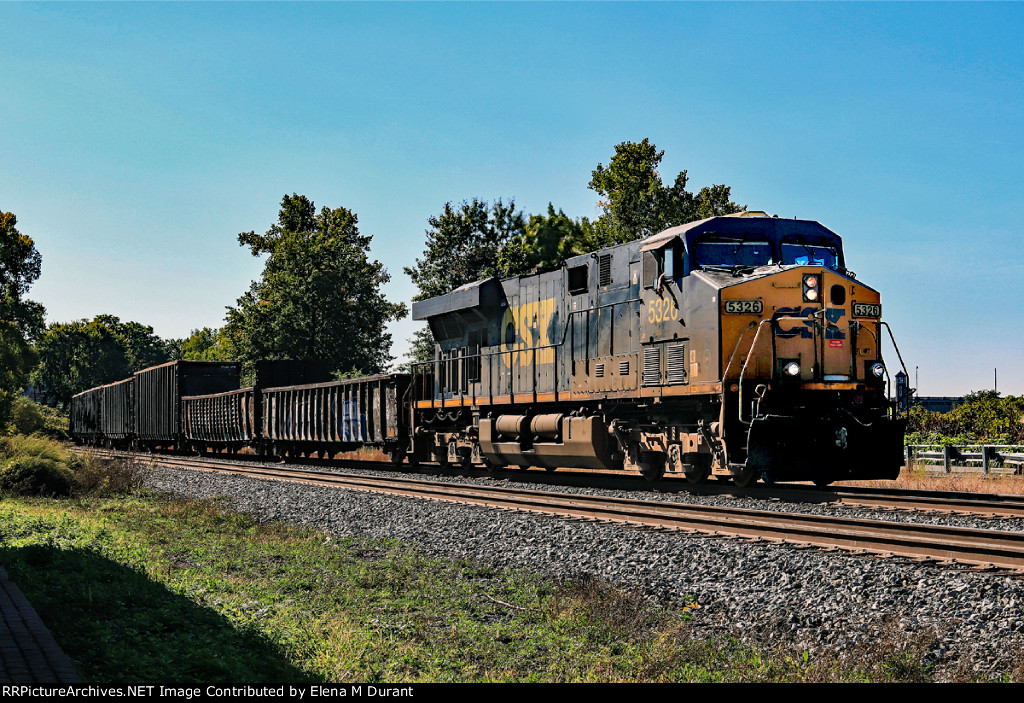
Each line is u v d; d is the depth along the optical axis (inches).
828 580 340.8
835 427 594.9
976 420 1229.7
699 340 611.2
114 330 5551.2
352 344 2094.0
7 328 1413.6
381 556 479.8
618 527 473.1
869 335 620.1
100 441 2089.1
